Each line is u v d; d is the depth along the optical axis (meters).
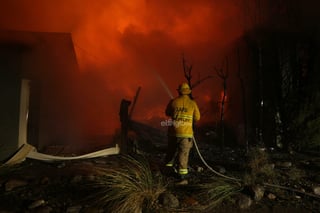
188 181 5.71
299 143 9.67
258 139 10.58
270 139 10.52
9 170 6.03
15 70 7.64
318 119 9.58
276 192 5.22
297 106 10.16
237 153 9.20
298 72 10.69
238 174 6.40
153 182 5.13
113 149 7.93
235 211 4.48
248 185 5.13
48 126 9.33
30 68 8.11
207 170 6.64
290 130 9.95
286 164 7.19
